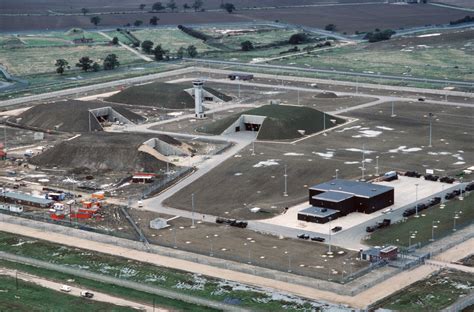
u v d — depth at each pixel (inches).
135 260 5664.4
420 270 5354.3
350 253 5634.8
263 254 5659.5
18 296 5093.5
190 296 5036.9
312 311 4798.2
